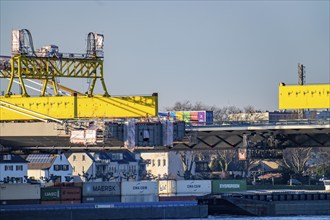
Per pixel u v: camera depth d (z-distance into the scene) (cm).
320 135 16988
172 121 16088
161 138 15962
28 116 16600
